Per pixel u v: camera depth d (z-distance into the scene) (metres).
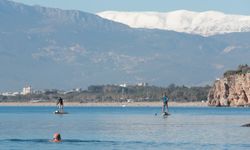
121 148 179.00
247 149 177.25
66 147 181.00
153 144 188.50
